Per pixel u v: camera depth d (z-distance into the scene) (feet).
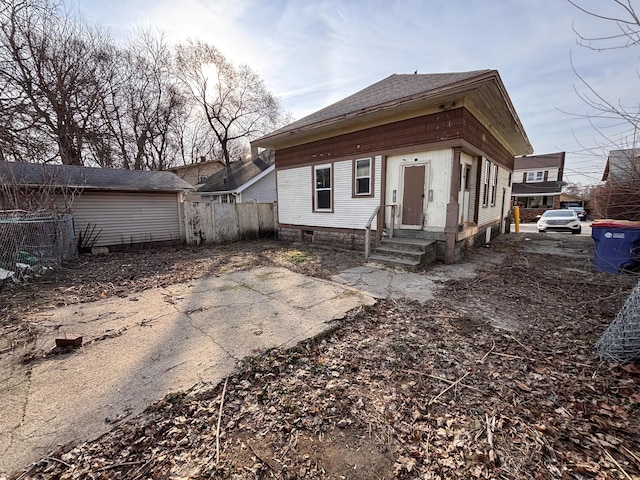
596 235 19.80
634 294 8.58
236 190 53.88
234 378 8.17
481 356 9.43
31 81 42.60
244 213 38.91
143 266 23.53
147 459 5.62
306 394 7.64
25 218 20.62
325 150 30.22
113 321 12.19
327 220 31.12
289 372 8.63
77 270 21.97
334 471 5.38
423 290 16.24
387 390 7.80
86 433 6.17
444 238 22.61
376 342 10.51
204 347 9.87
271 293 15.89
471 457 5.63
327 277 19.38
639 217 19.04
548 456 5.59
